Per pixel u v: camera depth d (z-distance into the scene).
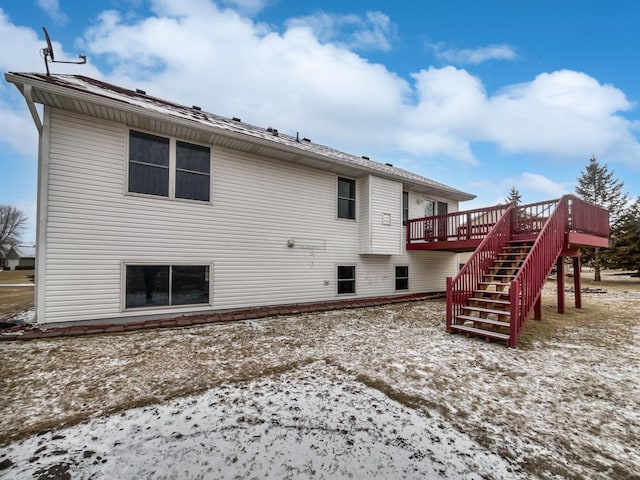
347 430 2.57
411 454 2.26
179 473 2.04
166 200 6.61
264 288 8.04
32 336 5.01
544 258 6.36
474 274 6.70
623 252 19.75
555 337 5.73
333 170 9.32
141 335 5.47
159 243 6.53
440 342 5.30
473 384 3.55
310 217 8.96
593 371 3.98
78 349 4.63
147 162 6.43
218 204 7.31
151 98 8.16
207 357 4.38
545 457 2.24
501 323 5.36
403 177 10.26
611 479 2.01
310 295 8.94
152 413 2.83
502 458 2.22
